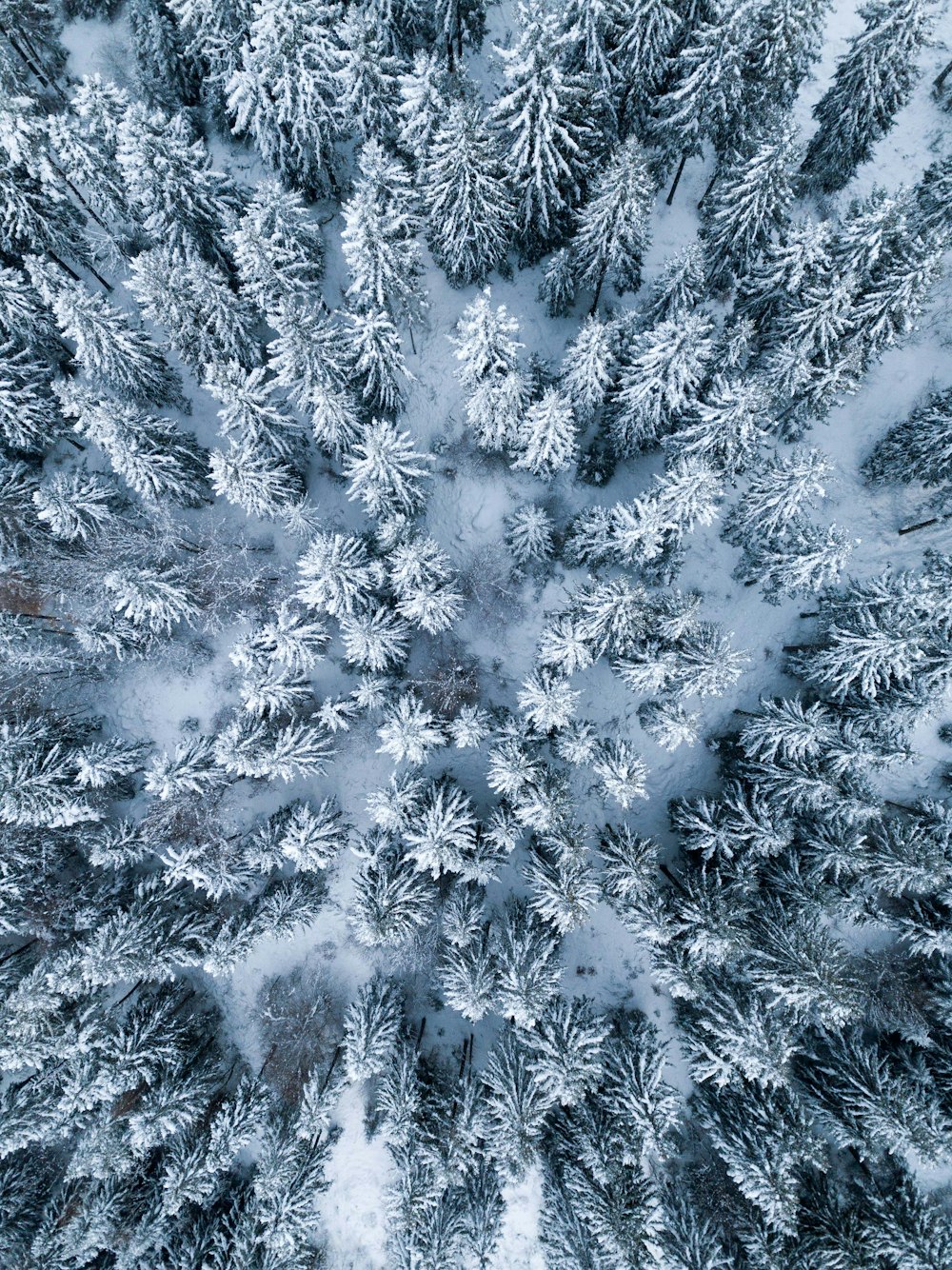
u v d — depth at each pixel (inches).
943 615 918.4
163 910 1069.1
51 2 1218.0
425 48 1109.1
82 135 942.4
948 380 1210.0
